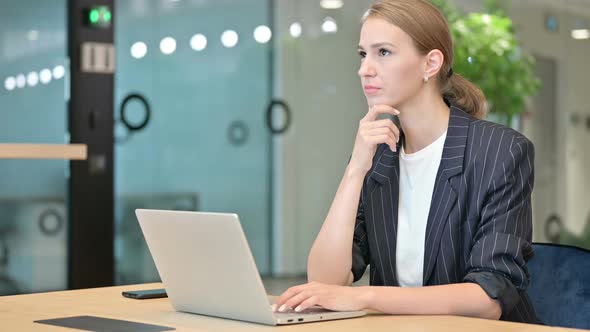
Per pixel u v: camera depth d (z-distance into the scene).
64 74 5.91
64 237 5.97
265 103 6.68
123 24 6.09
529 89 6.41
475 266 2.35
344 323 2.06
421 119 2.56
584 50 6.38
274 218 6.76
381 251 2.62
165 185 6.29
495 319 2.29
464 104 2.66
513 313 2.50
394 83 2.48
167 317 2.20
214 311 2.18
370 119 2.55
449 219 2.49
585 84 6.38
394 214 2.61
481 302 2.26
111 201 6.07
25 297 2.60
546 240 6.38
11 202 5.80
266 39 6.67
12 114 5.73
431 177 2.56
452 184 2.49
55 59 5.88
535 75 6.41
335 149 6.96
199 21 6.39
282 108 6.75
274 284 6.78
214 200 6.49
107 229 6.07
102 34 6.00
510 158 2.46
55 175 5.93
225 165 6.53
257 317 2.06
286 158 6.77
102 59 6.00
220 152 6.50
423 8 2.51
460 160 2.49
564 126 6.41
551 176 6.39
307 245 6.91
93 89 5.98
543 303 2.66
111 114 6.04
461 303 2.23
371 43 2.49
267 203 6.72
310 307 2.25
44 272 5.92
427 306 2.20
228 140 6.53
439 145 2.56
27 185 5.84
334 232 2.59
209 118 6.45
